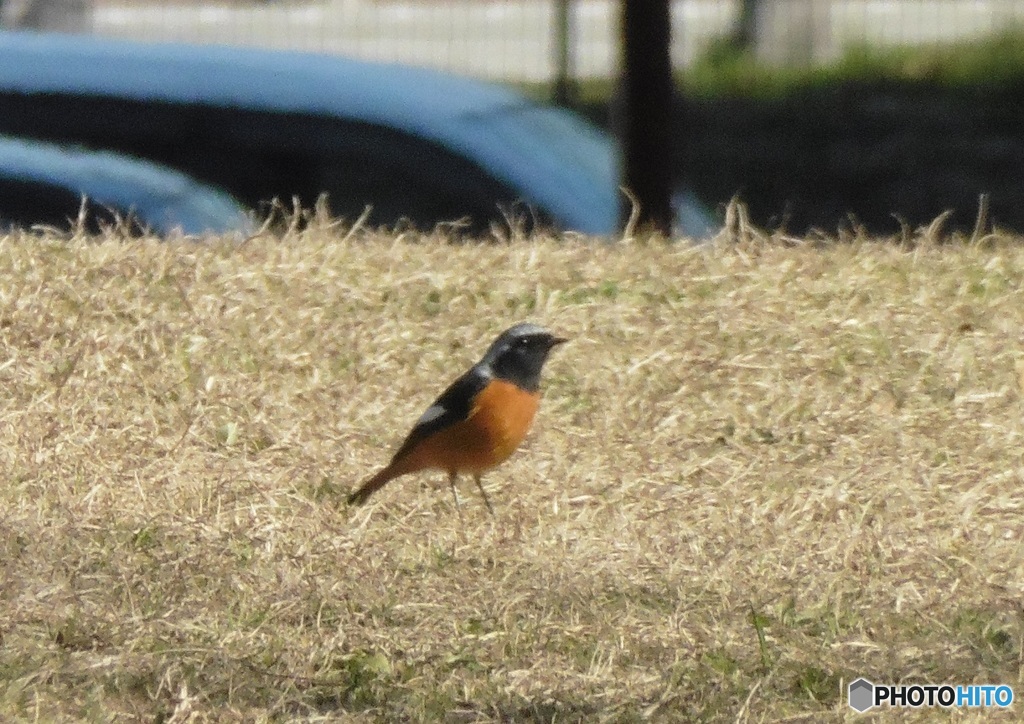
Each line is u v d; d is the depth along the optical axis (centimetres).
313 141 2084
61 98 2134
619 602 964
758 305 1419
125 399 1223
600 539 1052
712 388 1286
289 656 895
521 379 1072
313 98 2091
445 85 2195
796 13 4241
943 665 893
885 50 4188
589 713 851
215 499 1087
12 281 1380
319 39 4578
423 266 1510
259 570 992
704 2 5116
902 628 936
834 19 4528
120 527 1031
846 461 1167
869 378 1293
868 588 984
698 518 1091
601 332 1384
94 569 978
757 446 1202
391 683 875
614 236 1741
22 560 978
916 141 3531
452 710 851
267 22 4819
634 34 1891
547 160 2081
